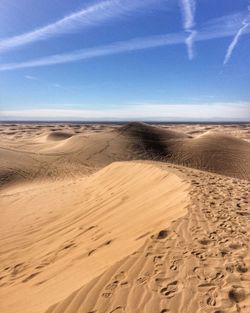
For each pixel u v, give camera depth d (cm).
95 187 1338
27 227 952
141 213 727
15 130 7256
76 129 7294
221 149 3334
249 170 2872
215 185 903
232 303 347
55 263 587
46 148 3628
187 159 3194
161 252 466
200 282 387
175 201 736
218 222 579
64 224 884
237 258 441
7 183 2027
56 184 1791
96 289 395
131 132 4006
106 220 777
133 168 1338
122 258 459
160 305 353
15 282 550
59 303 379
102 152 3272
